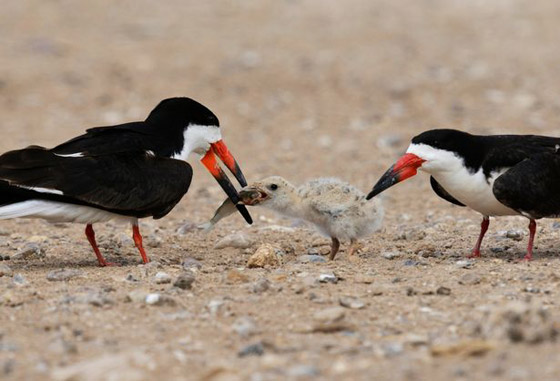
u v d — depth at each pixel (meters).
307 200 12.91
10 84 27.61
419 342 8.98
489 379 8.02
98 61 29.72
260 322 9.73
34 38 31.92
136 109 25.94
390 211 17.28
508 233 14.11
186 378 8.27
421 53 30.53
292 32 33.12
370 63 29.52
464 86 27.31
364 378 8.14
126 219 12.73
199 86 27.64
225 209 13.97
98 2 37.28
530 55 30.09
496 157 12.31
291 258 13.30
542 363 8.29
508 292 10.62
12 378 8.28
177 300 10.45
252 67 29.08
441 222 15.67
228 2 37.53
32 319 9.85
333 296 10.59
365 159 21.80
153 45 31.48
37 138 23.69
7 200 11.81
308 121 25.12
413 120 25.02
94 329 9.53
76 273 11.84
